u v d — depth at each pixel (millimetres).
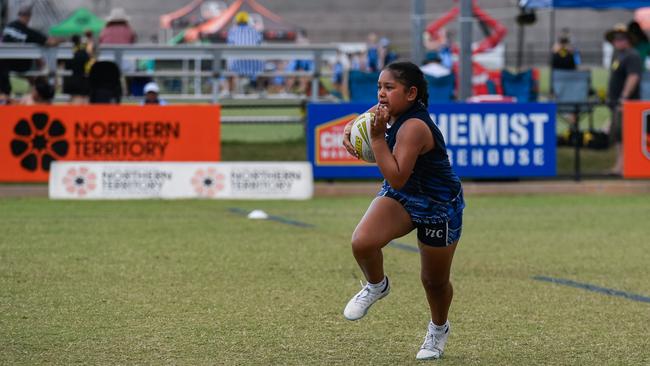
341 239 32500
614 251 30703
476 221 37719
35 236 32594
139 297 22906
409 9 149125
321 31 146375
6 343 18359
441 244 16422
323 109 46281
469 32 52531
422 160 16094
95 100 52438
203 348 18188
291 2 148625
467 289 24484
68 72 58906
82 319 20531
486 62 117688
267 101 66188
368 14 148125
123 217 37781
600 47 146250
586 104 49312
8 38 58125
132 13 140375
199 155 45219
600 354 18031
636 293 24156
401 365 17109
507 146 47031
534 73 75375
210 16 103938
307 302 22516
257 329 19797
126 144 44875
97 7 134750
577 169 49281
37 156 45031
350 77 55719
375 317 21062
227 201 43750
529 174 47250
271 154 53938
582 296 23688
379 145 15680
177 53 59375
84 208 40625
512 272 26938
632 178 47594
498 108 46844
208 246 30750
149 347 18203
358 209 40969
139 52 59094
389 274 26469
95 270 26391
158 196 44406
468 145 46781
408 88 16000
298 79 79125
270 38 94438
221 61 62656
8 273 25750
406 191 16234
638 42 62406
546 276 26391
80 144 44812
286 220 37344
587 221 37750
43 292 23344
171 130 45062
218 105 45344
